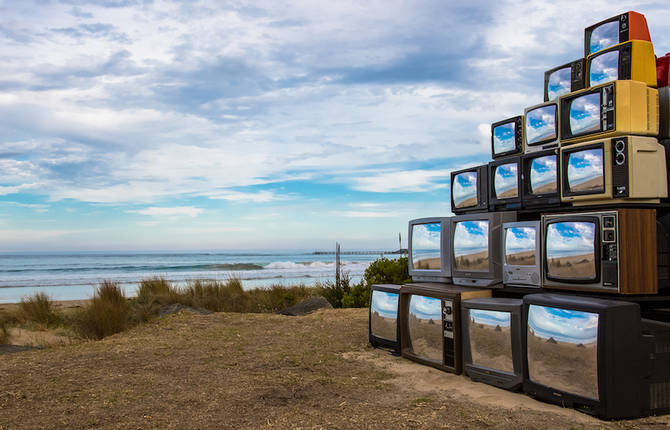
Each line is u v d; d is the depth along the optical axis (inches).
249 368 215.9
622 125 167.6
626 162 162.6
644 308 175.9
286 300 510.3
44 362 228.4
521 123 211.5
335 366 219.8
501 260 205.8
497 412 153.1
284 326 330.0
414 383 191.6
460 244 221.1
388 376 202.4
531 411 153.6
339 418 149.6
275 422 146.9
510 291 204.4
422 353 223.8
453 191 246.1
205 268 1675.7
